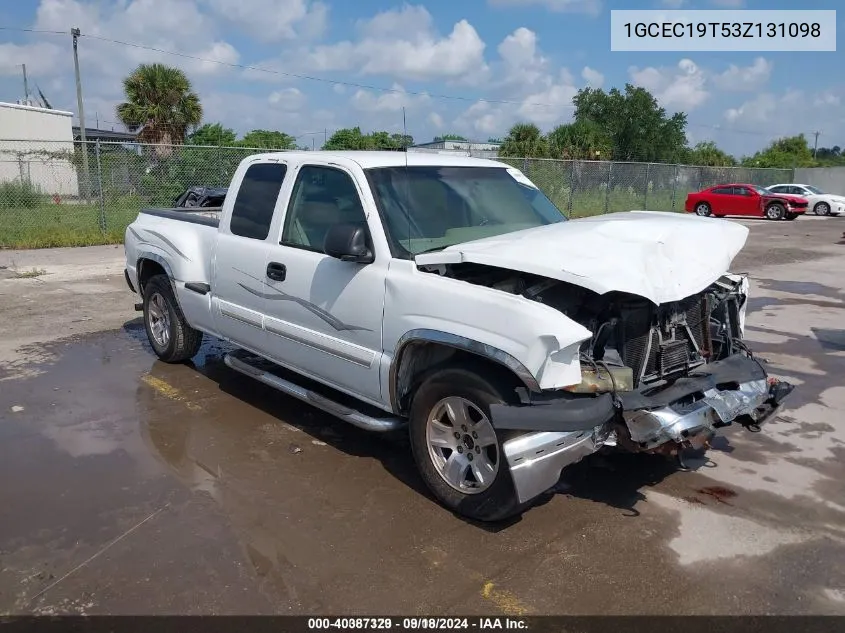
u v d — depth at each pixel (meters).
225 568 3.36
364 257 4.13
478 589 3.22
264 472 4.39
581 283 3.38
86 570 3.34
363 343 4.23
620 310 3.70
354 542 3.60
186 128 28.94
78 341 7.39
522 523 3.80
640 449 3.55
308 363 4.73
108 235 15.88
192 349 6.46
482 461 3.73
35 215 17.89
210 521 3.79
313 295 4.50
